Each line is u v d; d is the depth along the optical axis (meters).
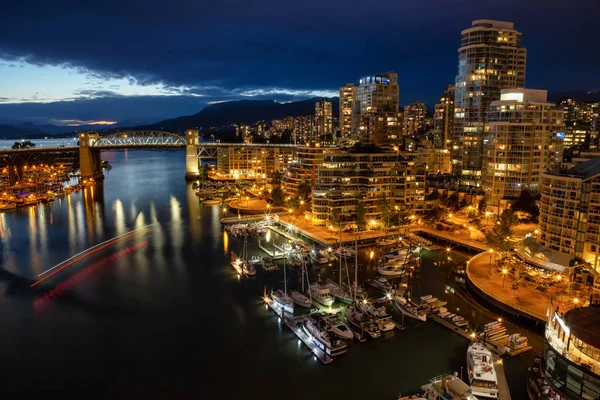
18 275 123.56
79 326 93.56
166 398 70.75
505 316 95.81
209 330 91.81
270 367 78.56
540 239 119.00
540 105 177.62
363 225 154.25
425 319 94.12
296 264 130.12
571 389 58.88
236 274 123.88
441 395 67.06
